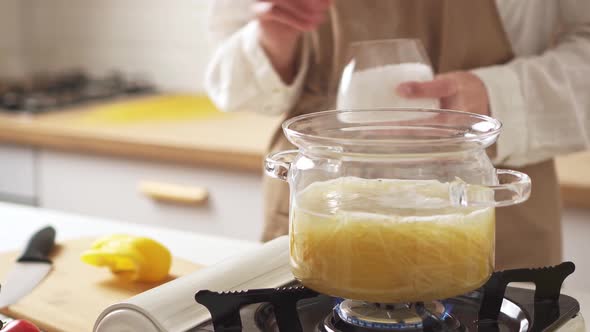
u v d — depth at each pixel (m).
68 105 3.61
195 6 3.81
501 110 1.59
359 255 1.06
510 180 1.11
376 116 1.17
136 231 1.73
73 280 1.43
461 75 1.56
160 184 2.91
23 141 3.19
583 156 2.48
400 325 1.11
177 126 3.09
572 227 2.26
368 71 1.40
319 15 1.60
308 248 1.09
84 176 3.11
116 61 4.19
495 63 1.73
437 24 1.73
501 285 1.17
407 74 1.40
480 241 1.08
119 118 3.29
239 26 1.99
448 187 1.06
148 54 4.06
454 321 1.15
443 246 1.06
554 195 1.75
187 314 1.14
